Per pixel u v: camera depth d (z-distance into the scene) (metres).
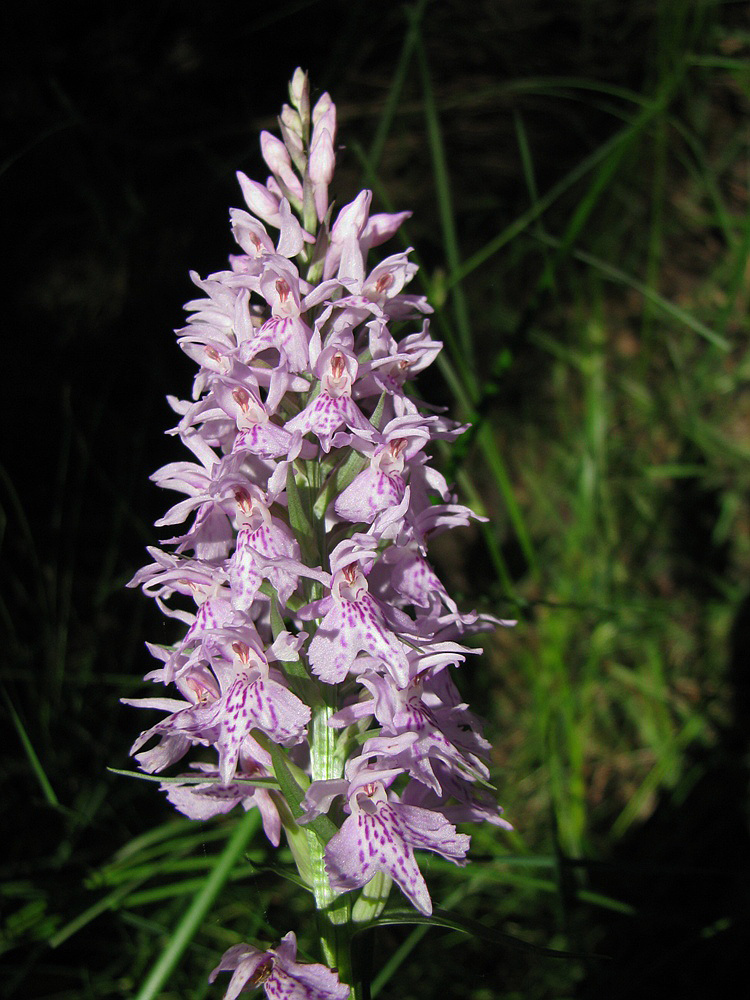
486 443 0.19
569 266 0.24
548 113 0.39
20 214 0.33
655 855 0.24
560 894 0.16
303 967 0.10
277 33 0.38
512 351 0.17
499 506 0.31
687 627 0.28
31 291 0.32
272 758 0.10
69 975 0.20
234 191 0.33
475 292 0.35
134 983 0.19
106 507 0.29
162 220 0.32
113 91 0.35
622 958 0.21
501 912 0.22
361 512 0.10
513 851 0.23
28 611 0.26
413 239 0.35
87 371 0.31
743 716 0.27
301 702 0.10
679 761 0.26
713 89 0.39
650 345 0.33
